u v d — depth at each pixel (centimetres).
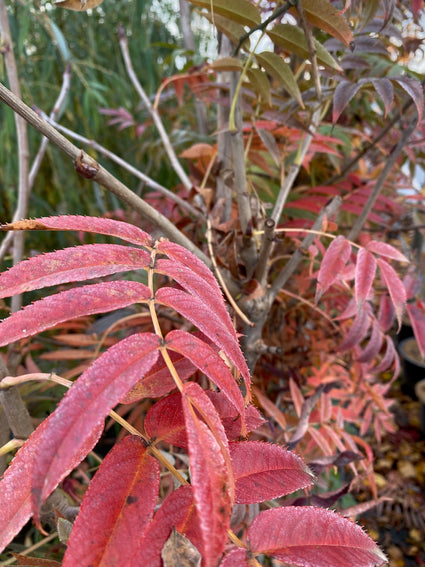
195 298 23
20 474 21
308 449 66
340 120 82
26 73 128
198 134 94
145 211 37
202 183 66
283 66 43
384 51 52
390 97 42
